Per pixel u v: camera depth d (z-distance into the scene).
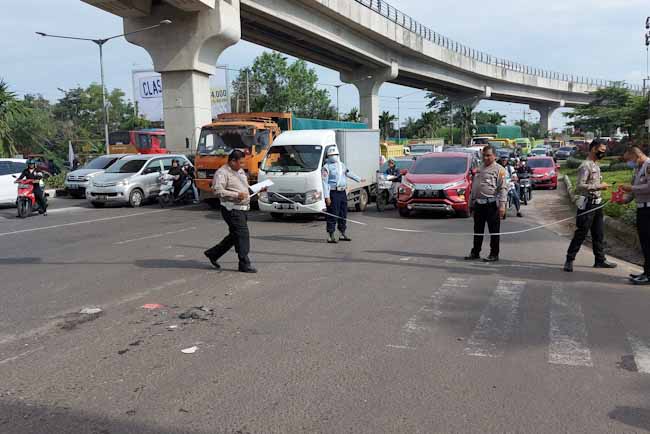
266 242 11.55
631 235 10.38
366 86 51.81
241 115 21.06
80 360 4.92
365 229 13.53
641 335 5.60
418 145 34.50
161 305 6.68
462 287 7.62
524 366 4.80
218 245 8.73
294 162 15.03
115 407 4.02
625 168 30.84
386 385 4.40
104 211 18.25
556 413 3.95
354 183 17.39
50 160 40.66
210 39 28.33
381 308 6.57
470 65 63.81
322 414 3.92
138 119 64.69
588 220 8.52
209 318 6.16
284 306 6.63
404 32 48.03
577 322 6.03
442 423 3.79
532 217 16.52
